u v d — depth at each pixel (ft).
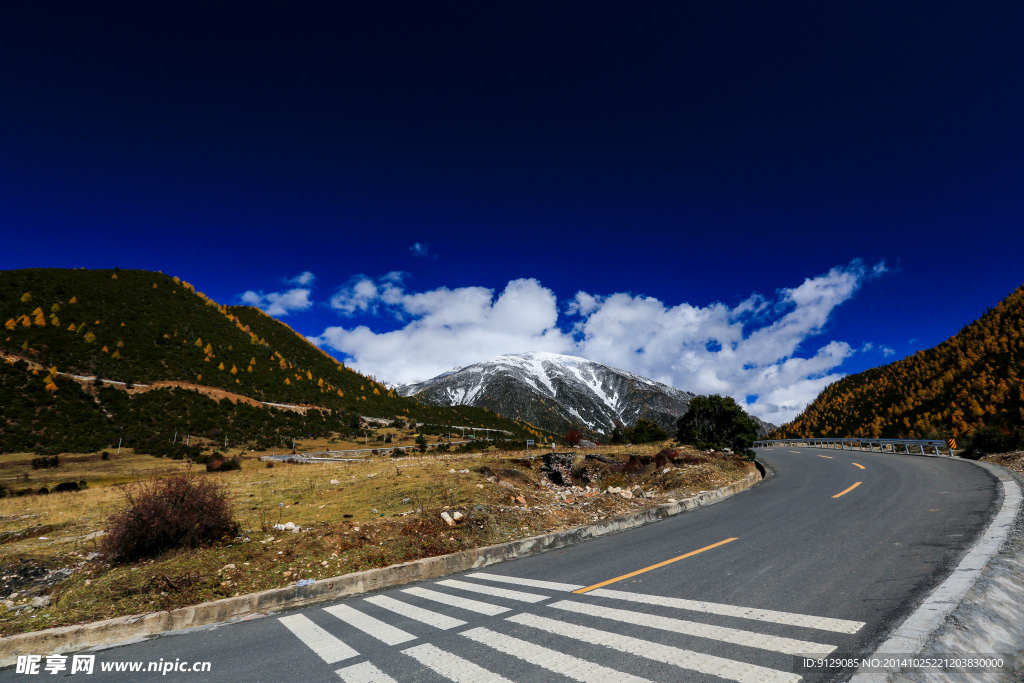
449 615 19.21
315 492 64.80
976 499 34.37
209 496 33.88
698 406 90.33
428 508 42.68
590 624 16.57
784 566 21.89
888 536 25.93
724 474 61.26
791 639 13.75
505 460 81.92
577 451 92.84
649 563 24.88
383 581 25.63
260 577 25.67
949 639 12.71
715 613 16.58
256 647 17.15
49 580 27.63
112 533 30.71
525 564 27.86
